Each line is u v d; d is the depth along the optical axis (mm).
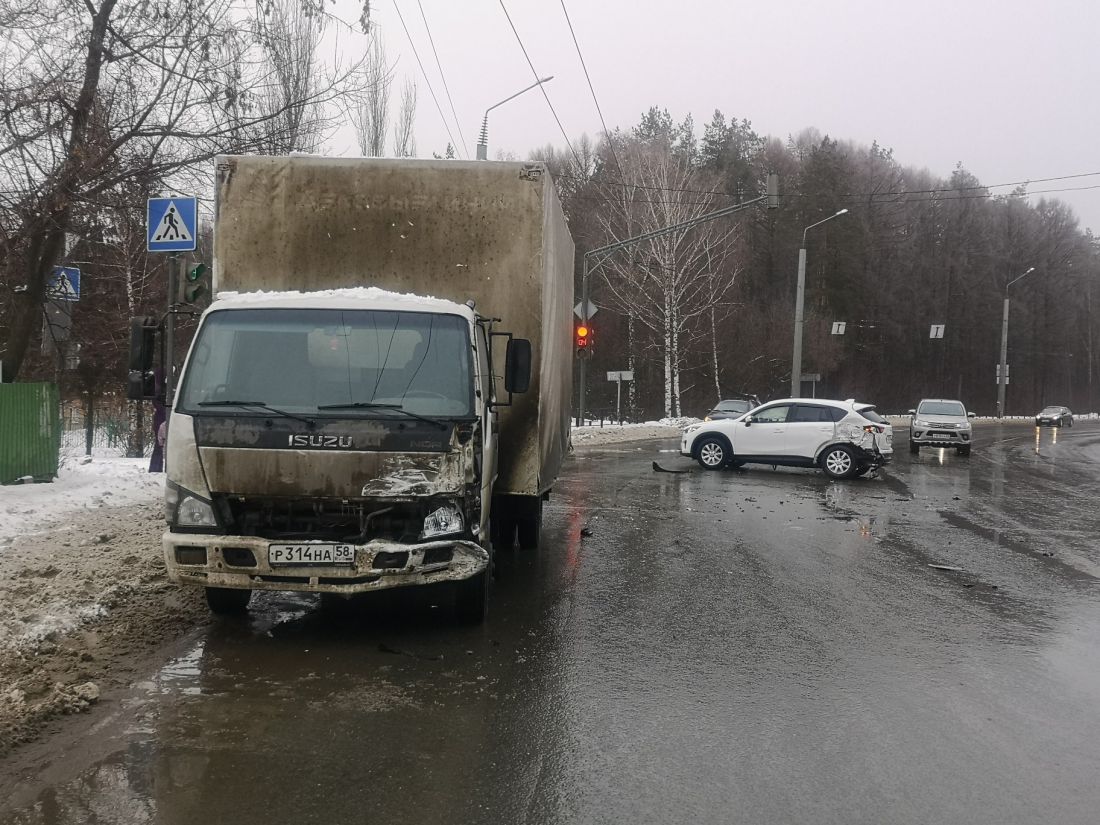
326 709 4906
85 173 12031
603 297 55688
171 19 12547
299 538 5645
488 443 6582
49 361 20391
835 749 4488
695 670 5738
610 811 3785
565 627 6719
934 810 3830
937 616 7250
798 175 66625
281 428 5699
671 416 44156
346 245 7316
